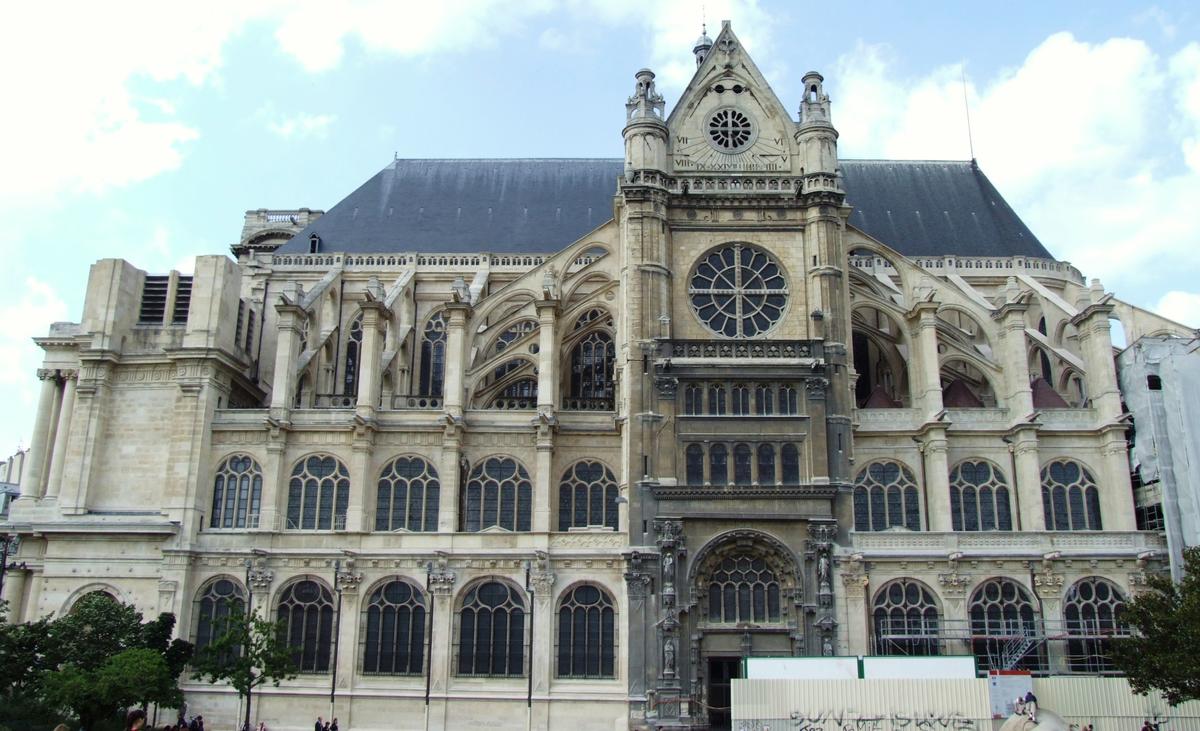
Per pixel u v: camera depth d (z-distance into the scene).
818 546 50.31
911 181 78.25
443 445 54.56
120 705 45.31
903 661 39.72
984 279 70.31
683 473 52.06
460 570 51.84
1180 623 39.97
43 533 53.97
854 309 59.94
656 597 50.19
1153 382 55.28
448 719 49.84
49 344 60.75
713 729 48.38
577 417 55.44
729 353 53.69
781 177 57.34
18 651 46.00
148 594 53.31
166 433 56.53
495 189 79.69
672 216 57.16
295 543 53.06
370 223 76.25
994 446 54.84
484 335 59.16
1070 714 41.28
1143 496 54.09
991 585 50.97
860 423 54.91
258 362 64.94
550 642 50.41
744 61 60.75
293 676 49.66
